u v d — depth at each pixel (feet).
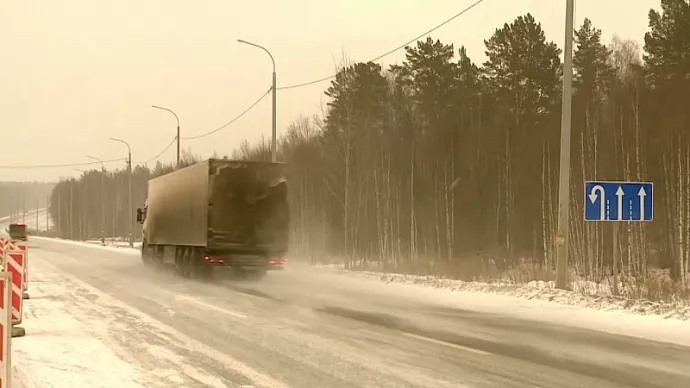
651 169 120.47
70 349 31.78
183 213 82.12
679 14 131.03
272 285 69.82
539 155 142.51
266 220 75.00
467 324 41.16
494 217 143.84
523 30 158.51
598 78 155.94
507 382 25.21
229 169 74.18
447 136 157.58
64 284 70.08
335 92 133.39
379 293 60.90
